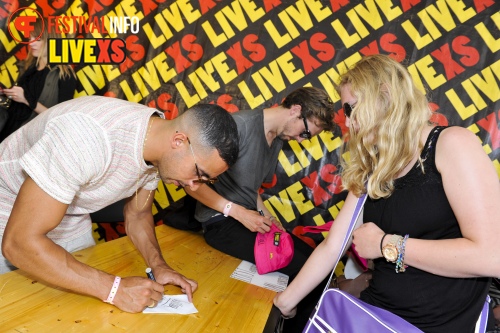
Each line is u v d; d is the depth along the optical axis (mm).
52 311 1201
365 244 1269
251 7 2986
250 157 2221
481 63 2662
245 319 1373
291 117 2252
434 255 1124
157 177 1671
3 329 1062
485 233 1054
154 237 1766
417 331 1165
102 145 1275
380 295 1297
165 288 1525
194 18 3076
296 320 2129
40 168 1193
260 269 1906
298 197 2951
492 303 1561
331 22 2869
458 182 1096
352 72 1286
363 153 1295
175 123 1335
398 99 1186
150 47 3143
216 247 2168
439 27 2721
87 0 3176
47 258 1208
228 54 3025
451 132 1153
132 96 3174
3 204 1517
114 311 1267
